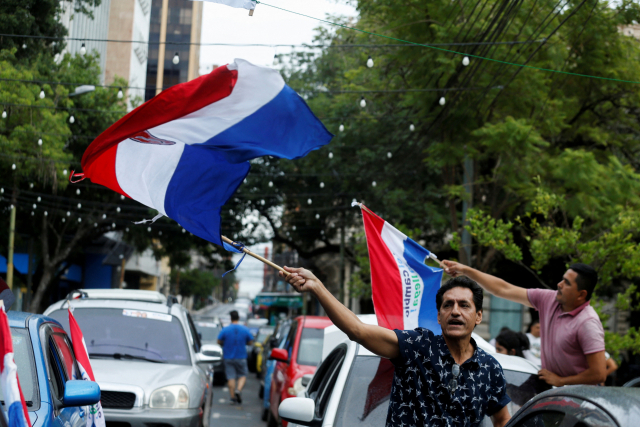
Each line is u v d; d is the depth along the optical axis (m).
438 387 3.34
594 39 15.52
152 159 4.96
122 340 8.46
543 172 14.90
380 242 5.18
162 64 54.56
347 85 19.34
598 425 2.38
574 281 5.14
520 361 5.46
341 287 29.17
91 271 48.62
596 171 14.62
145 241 34.19
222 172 4.98
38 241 32.62
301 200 29.14
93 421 5.36
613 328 23.16
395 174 21.41
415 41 13.87
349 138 21.41
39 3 16.50
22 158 18.88
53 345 4.93
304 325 12.02
